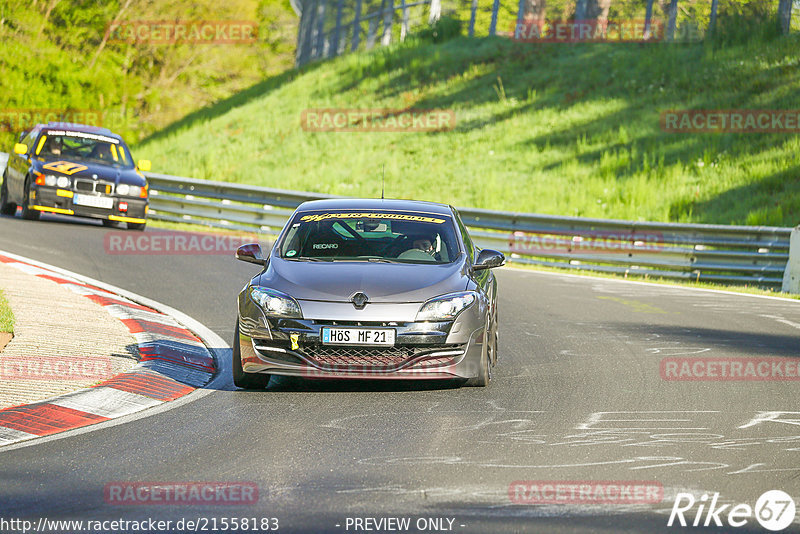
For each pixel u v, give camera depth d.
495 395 27.56
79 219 74.44
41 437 22.30
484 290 29.31
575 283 57.16
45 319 34.75
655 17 119.25
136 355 30.94
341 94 124.69
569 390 28.41
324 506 17.42
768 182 80.88
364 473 19.64
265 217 76.12
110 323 35.56
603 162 91.12
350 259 29.25
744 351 35.59
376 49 136.75
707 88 100.56
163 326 36.78
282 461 20.53
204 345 34.50
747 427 24.17
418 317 26.67
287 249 30.06
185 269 53.47
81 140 70.00
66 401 25.23
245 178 105.56
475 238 69.44
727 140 90.38
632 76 107.88
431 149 103.38
